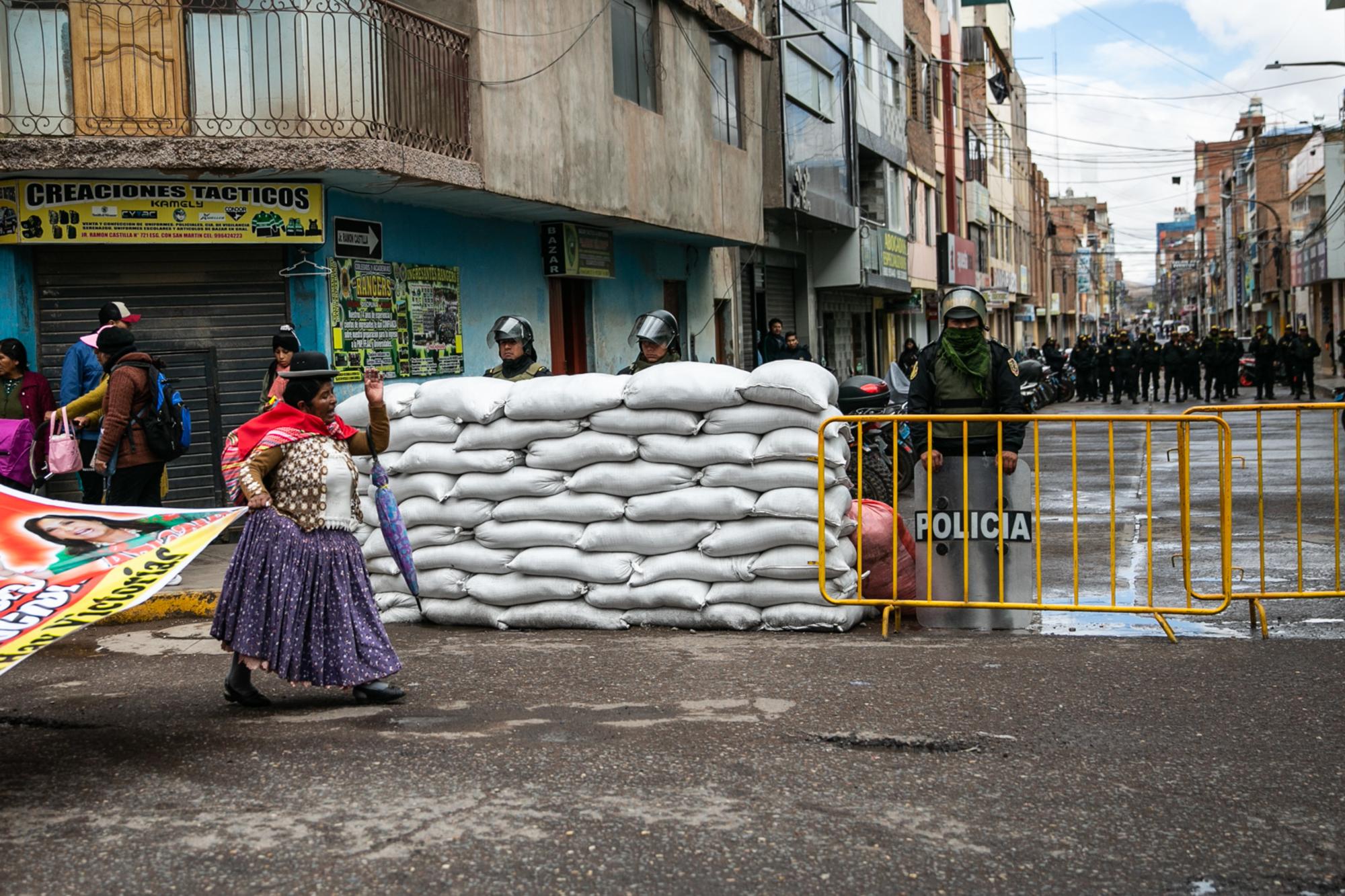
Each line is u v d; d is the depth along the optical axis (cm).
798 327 2906
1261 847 414
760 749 517
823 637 739
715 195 1988
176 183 1145
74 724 579
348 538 591
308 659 575
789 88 2353
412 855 407
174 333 1183
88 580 507
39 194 1105
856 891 380
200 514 562
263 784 479
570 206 1498
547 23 1452
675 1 1830
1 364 969
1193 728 542
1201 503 1280
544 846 413
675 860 402
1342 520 1122
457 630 791
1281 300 6419
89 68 1110
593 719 566
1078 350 3888
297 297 1222
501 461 773
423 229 1413
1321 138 5116
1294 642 700
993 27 6025
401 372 1358
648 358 922
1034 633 743
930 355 779
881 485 1238
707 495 745
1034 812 445
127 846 418
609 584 766
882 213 3319
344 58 1162
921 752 513
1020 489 752
